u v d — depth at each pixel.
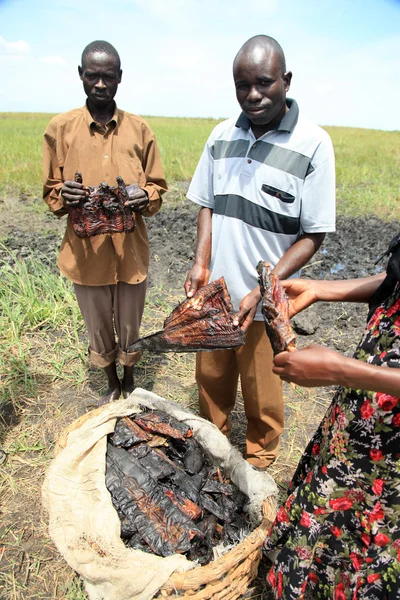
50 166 3.43
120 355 4.07
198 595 2.39
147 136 3.55
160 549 2.65
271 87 2.50
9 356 4.70
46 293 5.83
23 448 3.69
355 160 17.84
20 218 9.09
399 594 2.07
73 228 3.42
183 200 10.80
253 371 3.16
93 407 4.19
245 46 2.50
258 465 3.54
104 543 2.57
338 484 2.13
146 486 2.96
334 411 2.17
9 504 3.26
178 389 4.47
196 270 3.10
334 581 2.40
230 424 3.92
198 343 2.63
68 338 5.04
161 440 3.32
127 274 3.62
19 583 2.79
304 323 5.52
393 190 13.03
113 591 2.44
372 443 1.97
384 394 1.88
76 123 3.35
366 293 2.35
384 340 1.91
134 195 3.33
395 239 1.92
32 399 4.23
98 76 3.10
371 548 2.14
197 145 18.98
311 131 2.69
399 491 1.99
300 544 2.27
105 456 3.05
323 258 7.68
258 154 2.76
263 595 2.83
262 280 2.14
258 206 2.81
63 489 2.86
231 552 2.52
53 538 2.67
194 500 3.01
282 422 3.40
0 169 12.45
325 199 2.75
